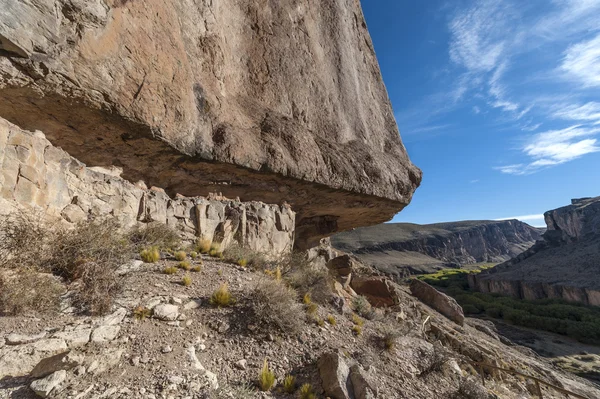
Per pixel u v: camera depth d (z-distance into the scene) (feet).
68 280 17.19
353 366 17.35
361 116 59.06
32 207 18.31
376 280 48.62
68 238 18.47
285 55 47.11
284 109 44.29
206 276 23.13
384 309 42.98
